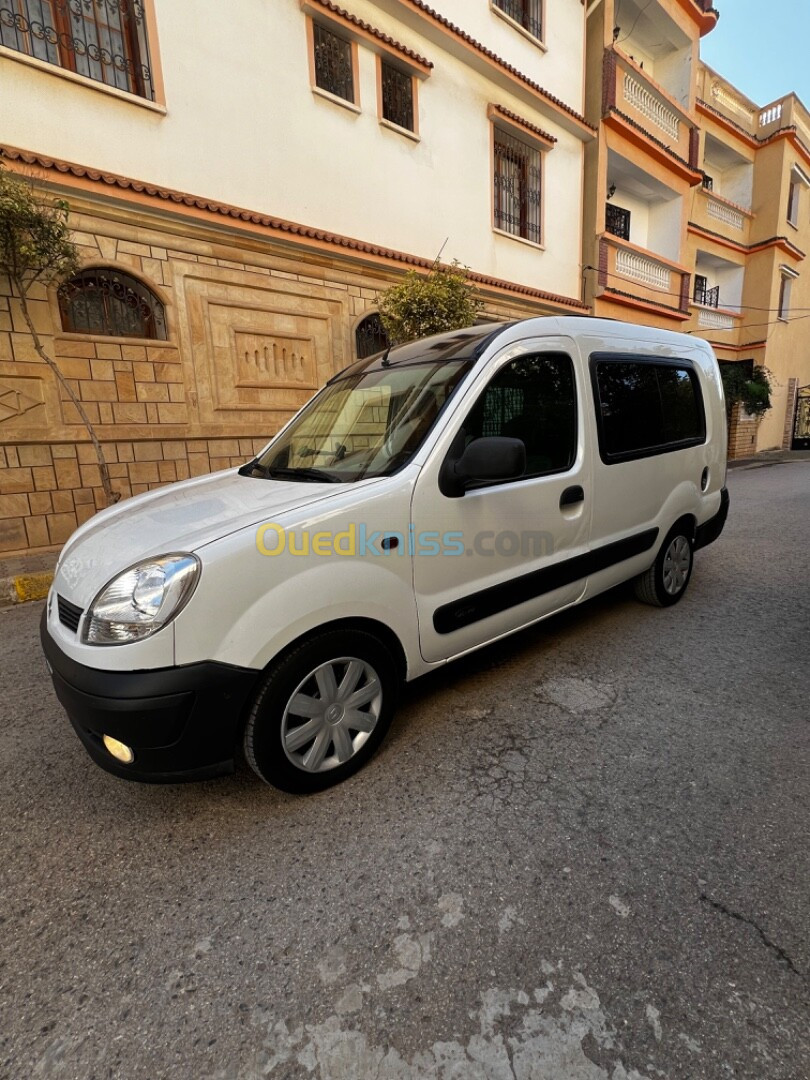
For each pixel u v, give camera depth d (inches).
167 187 249.6
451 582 96.6
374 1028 52.0
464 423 96.6
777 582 184.4
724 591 175.8
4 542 223.6
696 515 160.9
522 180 423.2
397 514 87.5
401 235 344.2
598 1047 49.7
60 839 77.5
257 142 275.6
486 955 58.7
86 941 61.8
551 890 66.4
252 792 86.1
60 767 93.9
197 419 265.1
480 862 70.9
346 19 292.2
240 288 272.4
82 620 74.0
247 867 71.6
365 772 89.7
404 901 65.7
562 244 460.4
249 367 280.5
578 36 444.1
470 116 371.9
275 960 59.1
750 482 463.5
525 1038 50.7
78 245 224.8
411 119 341.1
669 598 159.8
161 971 58.2
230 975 57.5
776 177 714.8
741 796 81.7
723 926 61.1
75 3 221.9
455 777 88.0
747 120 715.4
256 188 277.9
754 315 750.5
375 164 324.8
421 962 58.2
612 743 95.7
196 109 254.7
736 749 93.3
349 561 82.0
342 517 81.8
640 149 504.4
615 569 133.3
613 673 121.5
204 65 254.8
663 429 145.7
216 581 71.3
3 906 66.7
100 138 230.8
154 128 243.9
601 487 124.3
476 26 370.3
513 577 106.7
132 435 247.8
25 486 226.4
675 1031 50.7
